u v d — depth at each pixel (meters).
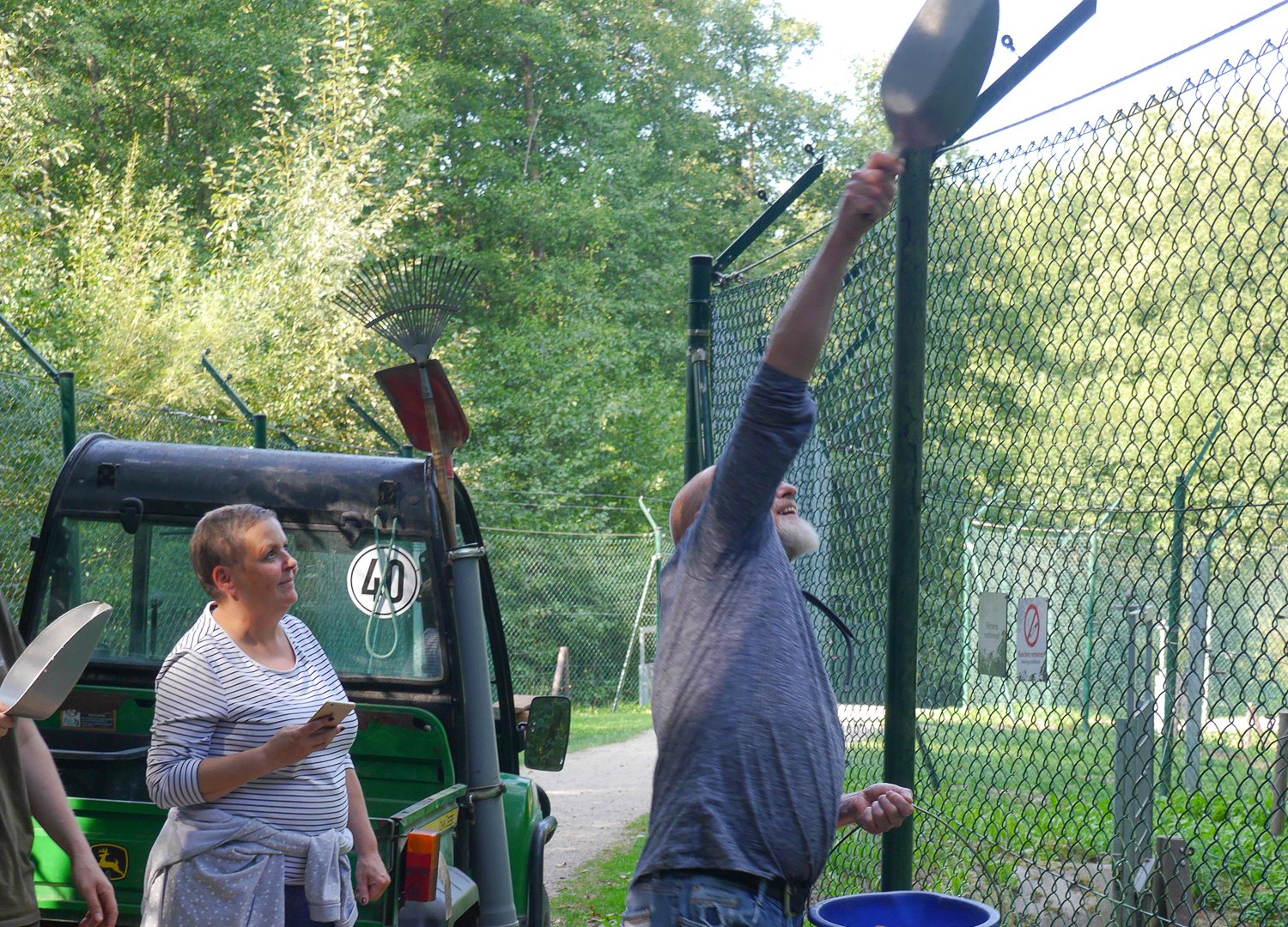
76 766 4.29
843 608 4.71
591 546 21.44
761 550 2.31
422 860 3.47
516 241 31.14
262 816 3.01
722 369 6.05
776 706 2.21
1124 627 6.73
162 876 2.99
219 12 25.62
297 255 18.48
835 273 2.12
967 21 1.95
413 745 4.17
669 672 2.28
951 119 1.99
